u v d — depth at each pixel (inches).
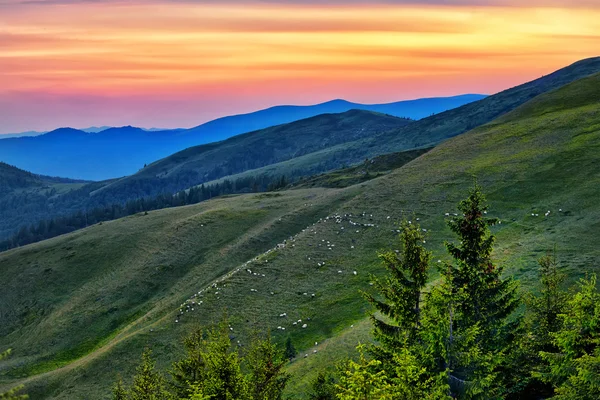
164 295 3567.9
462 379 830.5
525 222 2380.7
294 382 1617.9
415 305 971.9
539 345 1004.6
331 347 1812.3
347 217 3339.1
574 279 1571.1
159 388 1448.1
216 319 2407.7
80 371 2429.9
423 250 989.8
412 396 758.5
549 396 928.9
